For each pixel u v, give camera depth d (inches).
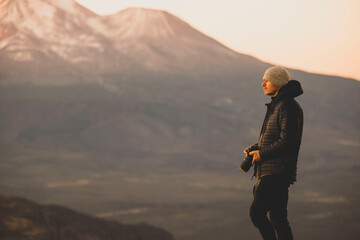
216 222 6860.2
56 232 1760.6
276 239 127.3
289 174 125.0
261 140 131.6
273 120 128.8
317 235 6127.0
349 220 7022.6
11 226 1604.3
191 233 6215.6
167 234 2516.0
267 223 127.0
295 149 125.6
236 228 6560.0
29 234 1598.2
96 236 2022.6
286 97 128.3
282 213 125.3
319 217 7199.8
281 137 125.0
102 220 2283.5
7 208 1760.6
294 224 6766.7
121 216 7160.4
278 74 130.2
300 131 127.6
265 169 126.4
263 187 125.7
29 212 1791.3
